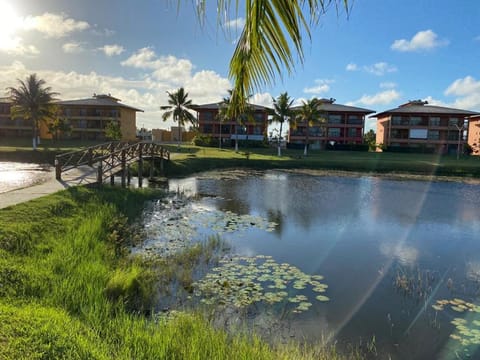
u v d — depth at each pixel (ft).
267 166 97.96
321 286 19.74
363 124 160.76
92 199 32.86
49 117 114.42
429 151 149.79
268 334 14.49
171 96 129.90
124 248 23.88
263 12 6.20
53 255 18.89
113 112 159.12
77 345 9.96
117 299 16.11
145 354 10.75
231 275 20.54
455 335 14.96
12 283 14.55
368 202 49.42
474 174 92.63
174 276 19.86
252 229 32.14
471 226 36.50
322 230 33.19
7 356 8.66
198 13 5.83
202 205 42.42
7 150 93.45
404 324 15.81
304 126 159.74
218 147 144.36
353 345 14.03
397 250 27.71
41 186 35.40
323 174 86.12
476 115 153.58
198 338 12.20
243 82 7.63
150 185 55.98
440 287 20.31
